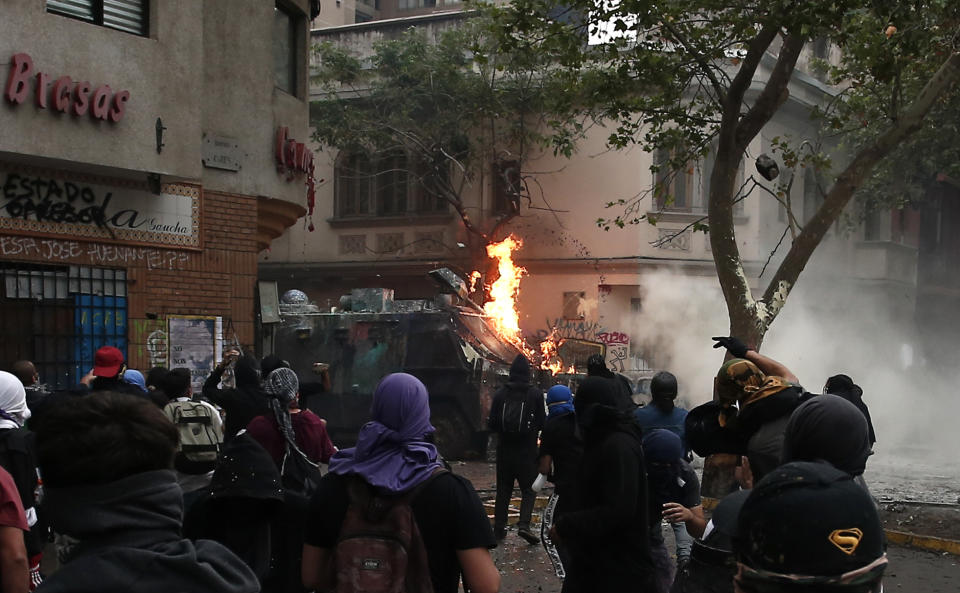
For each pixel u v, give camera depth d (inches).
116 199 446.3
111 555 80.7
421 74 976.9
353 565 120.3
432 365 618.8
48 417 83.4
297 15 562.6
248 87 506.3
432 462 128.9
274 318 572.7
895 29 420.5
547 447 272.4
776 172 459.2
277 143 519.8
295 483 215.2
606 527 170.7
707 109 503.8
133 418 84.4
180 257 471.8
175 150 444.1
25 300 416.8
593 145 986.7
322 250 1116.5
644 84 498.3
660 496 209.6
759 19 435.5
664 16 467.5
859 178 445.7
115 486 82.3
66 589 79.1
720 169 456.4
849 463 119.1
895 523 405.7
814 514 93.4
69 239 429.1
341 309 697.6
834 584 92.4
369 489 124.9
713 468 188.2
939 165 880.9
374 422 129.7
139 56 430.9
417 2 1579.7
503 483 374.6
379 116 1011.3
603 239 982.4
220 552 85.8
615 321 975.0
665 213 971.9
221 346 487.2
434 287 1055.0
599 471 175.2
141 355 454.0
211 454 248.7
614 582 175.3
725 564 151.1
